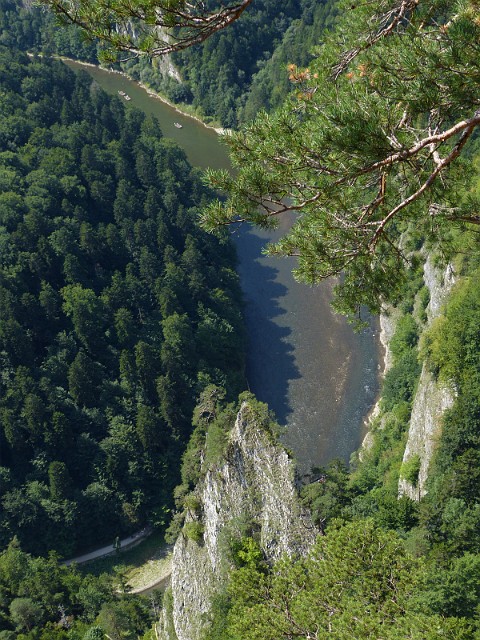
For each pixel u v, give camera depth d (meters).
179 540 53.31
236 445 46.19
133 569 77.31
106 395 87.06
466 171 17.38
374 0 17.59
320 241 17.19
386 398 80.25
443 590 26.44
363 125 13.73
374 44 16.12
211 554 46.84
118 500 81.56
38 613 69.75
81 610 72.12
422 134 15.34
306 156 15.17
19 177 102.81
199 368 89.38
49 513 78.81
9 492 79.50
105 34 14.98
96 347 90.44
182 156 123.00
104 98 129.88
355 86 14.91
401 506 44.09
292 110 16.05
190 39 15.00
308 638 21.27
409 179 16.42
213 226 16.89
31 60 137.38
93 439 83.62
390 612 21.91
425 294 83.38
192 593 48.53
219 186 16.62
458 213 17.28
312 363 91.38
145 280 98.88
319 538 24.97
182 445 85.81
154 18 14.48
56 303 90.44
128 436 84.06
